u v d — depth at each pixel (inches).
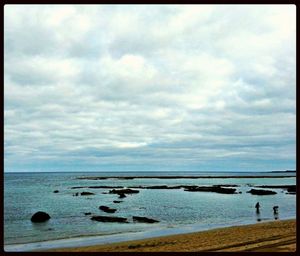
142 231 929.5
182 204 1723.7
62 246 722.2
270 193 2333.9
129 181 4810.5
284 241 644.7
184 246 638.5
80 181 4788.4
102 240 791.1
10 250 703.1
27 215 1338.6
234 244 634.2
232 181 4803.2
